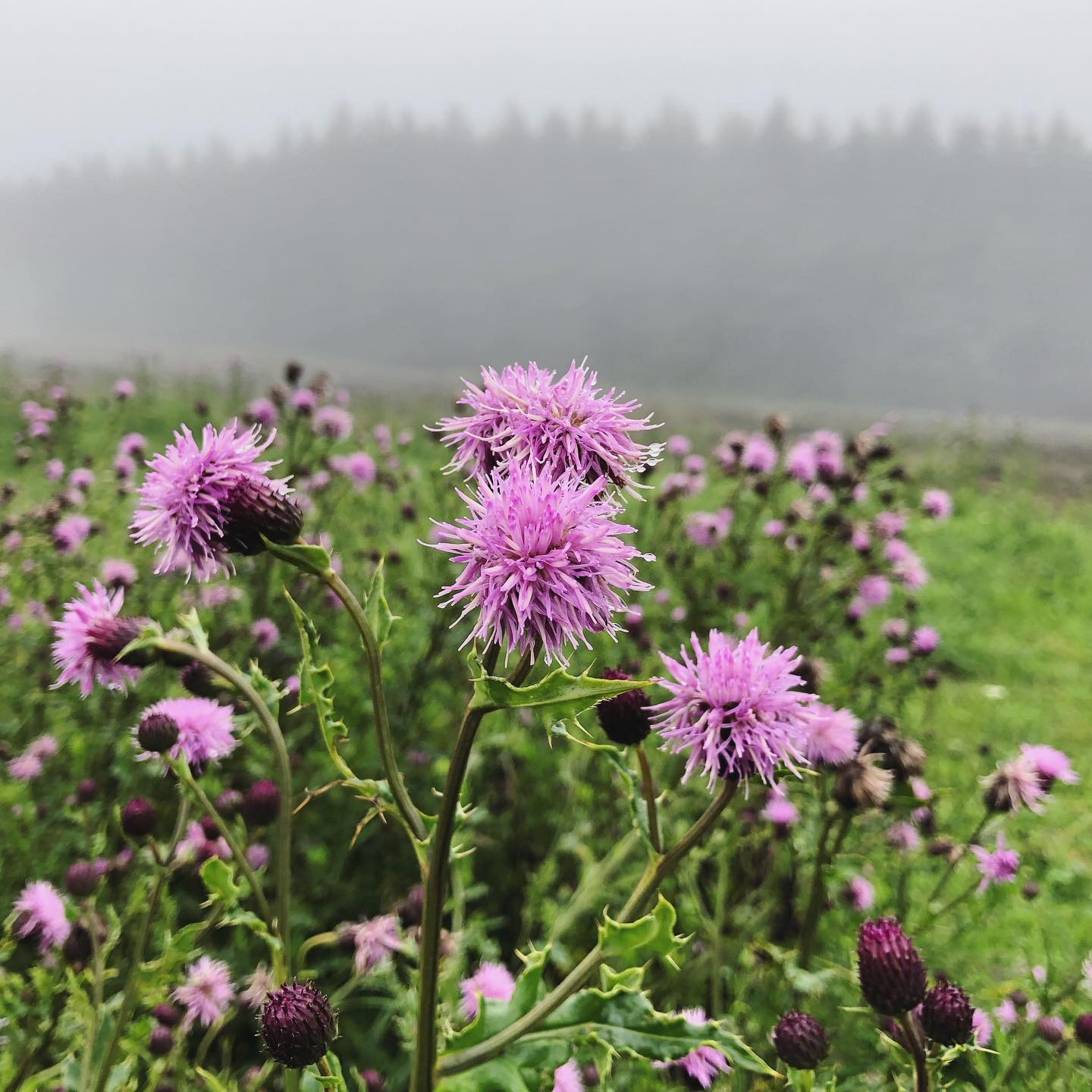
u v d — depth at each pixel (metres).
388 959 2.37
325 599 4.88
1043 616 9.39
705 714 1.54
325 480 5.64
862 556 4.98
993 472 17.19
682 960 2.89
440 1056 1.36
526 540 1.27
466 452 1.53
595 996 1.34
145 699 3.83
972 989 2.96
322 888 3.47
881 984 1.62
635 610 1.54
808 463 5.19
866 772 2.42
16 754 3.93
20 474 7.85
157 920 2.44
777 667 1.60
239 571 4.70
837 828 3.02
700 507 7.21
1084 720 6.64
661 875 1.54
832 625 5.13
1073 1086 2.38
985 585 10.25
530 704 1.20
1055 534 12.37
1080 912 3.96
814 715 1.56
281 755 1.69
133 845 2.18
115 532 5.59
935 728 6.04
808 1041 1.73
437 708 4.61
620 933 1.36
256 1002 2.40
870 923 1.69
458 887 2.48
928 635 4.82
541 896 3.32
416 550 5.58
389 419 9.77
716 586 4.84
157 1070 2.05
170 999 2.44
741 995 2.61
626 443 1.49
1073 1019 2.55
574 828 3.53
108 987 2.68
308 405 5.46
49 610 4.55
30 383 12.59
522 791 4.15
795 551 5.04
